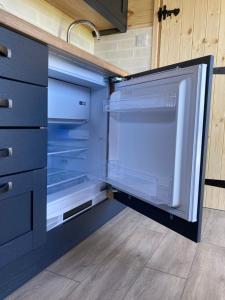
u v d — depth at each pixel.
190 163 0.92
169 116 1.05
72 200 1.24
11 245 0.86
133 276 1.04
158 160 1.13
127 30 2.13
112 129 1.48
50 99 1.28
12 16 0.79
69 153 1.70
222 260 1.17
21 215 0.89
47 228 1.07
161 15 1.96
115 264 1.12
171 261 1.16
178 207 0.99
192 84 0.90
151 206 1.17
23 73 0.85
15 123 0.84
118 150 1.46
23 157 0.88
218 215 1.77
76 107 1.48
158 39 2.00
